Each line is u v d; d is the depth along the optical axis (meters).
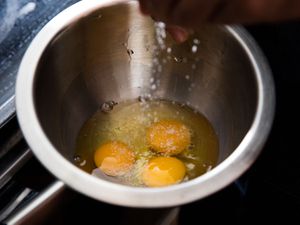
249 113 0.32
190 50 0.36
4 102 0.31
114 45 0.36
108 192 0.25
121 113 0.38
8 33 0.35
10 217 0.29
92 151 0.36
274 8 0.21
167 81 0.39
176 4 0.21
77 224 0.35
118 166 0.34
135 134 0.37
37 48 0.31
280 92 0.38
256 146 0.27
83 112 0.37
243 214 0.45
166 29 0.32
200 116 0.38
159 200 0.25
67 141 0.35
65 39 0.33
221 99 0.36
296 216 0.42
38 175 0.34
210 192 0.25
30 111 0.28
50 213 0.31
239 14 0.21
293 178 0.40
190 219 0.46
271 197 0.43
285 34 0.35
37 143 0.26
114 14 0.33
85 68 0.36
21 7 0.37
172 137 0.36
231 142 0.34
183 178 0.34
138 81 0.39
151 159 0.35
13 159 0.32
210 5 0.20
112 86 0.38
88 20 0.33
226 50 0.33
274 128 0.39
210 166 0.35
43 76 0.31
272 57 0.37
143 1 0.22
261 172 0.41
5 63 0.34
